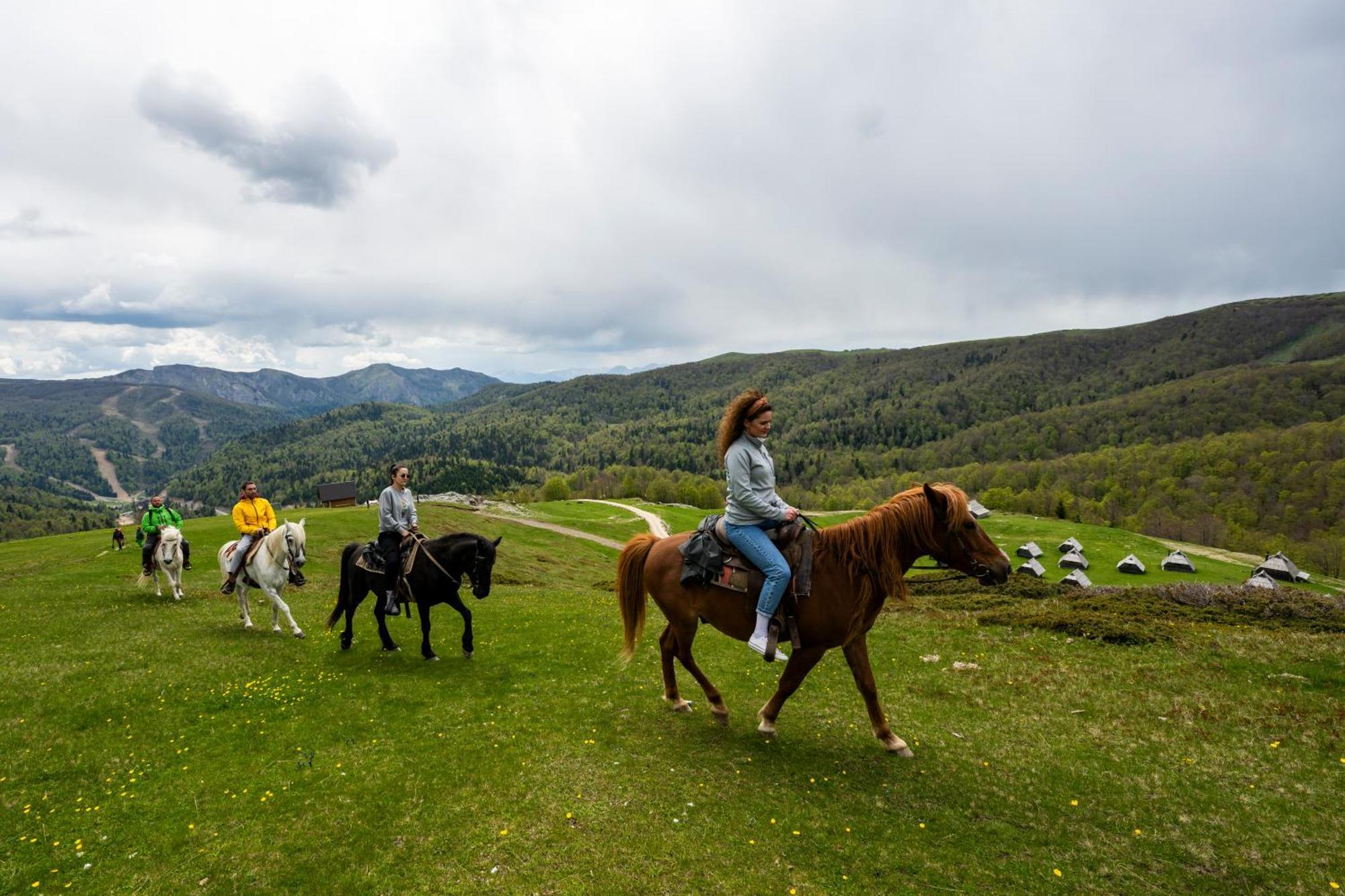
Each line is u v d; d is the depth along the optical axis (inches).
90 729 354.6
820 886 200.1
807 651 289.4
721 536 295.4
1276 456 5078.7
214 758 313.9
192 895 207.3
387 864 218.5
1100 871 206.1
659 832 229.3
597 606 805.2
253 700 389.7
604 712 354.9
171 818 256.5
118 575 997.2
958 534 268.8
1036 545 2839.6
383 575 474.0
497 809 249.6
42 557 1209.4
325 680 427.8
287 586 938.1
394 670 452.1
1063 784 264.4
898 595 273.7
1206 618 560.4
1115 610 584.1
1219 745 294.0
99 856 232.7
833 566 278.1
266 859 224.8
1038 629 534.6
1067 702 359.6
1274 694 346.3
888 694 384.5
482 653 503.5
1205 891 196.4
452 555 466.9
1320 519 4350.4
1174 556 2507.4
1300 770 267.6
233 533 1498.5
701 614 309.9
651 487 6176.2
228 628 609.0
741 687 402.6
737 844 222.2
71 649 523.2
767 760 288.7
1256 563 2716.5
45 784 290.2
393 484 474.0
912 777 271.9
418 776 281.3
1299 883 198.1
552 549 2365.9
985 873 205.3
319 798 266.5
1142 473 5674.2
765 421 276.2
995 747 301.3
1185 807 243.4
